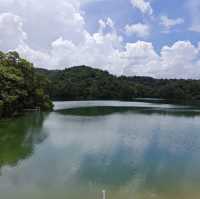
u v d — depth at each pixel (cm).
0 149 3156
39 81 7775
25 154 2964
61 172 2395
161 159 2878
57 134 4153
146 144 3609
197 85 17288
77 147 3338
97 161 2753
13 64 6694
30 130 4444
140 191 2006
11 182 2150
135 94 18462
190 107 10125
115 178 2264
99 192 1975
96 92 16962
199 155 3080
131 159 2858
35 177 2261
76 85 16462
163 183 2169
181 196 1923
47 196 1903
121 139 3894
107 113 7469
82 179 2236
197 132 4628
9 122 5306
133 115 7119
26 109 7519
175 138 4069
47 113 7131
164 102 13700
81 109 8525
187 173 2433
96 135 4166
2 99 5462
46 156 2895
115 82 18725
